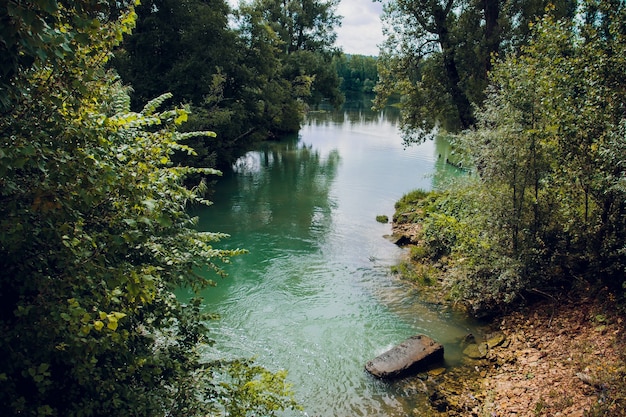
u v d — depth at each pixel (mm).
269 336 10469
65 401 4637
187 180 22000
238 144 29500
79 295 4211
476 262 11445
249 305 11875
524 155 10602
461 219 13852
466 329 10930
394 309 11922
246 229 18078
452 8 20141
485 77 19125
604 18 9141
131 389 4984
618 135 7414
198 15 24250
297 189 25172
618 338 8289
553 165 10109
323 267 14539
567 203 9711
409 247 16578
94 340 3988
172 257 5707
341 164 32281
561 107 9062
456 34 20016
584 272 10492
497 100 11461
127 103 6227
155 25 23422
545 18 10086
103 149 4461
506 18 18453
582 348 8531
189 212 20109
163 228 5762
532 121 10430
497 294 10945
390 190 25078
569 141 9086
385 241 17203
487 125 11922
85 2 3689
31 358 4148
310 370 9250
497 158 10914
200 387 5719
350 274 14070
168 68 24688
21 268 4078
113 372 4844
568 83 9016
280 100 31516
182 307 6070
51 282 4047
